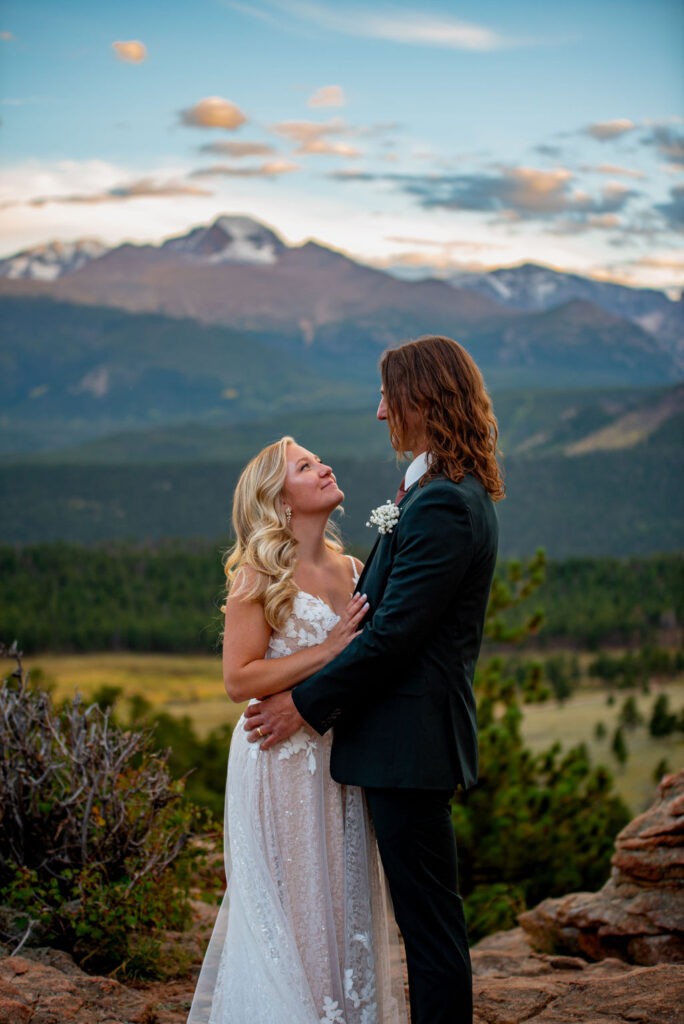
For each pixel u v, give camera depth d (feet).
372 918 9.18
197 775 42.75
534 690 27.22
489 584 8.75
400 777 8.25
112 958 12.05
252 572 9.31
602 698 231.91
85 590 346.13
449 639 8.48
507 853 23.67
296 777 9.09
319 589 9.75
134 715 44.83
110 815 12.36
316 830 9.09
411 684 8.41
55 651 312.50
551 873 23.94
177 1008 10.70
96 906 11.64
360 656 8.20
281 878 8.95
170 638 316.81
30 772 12.67
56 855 12.35
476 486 8.66
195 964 12.46
